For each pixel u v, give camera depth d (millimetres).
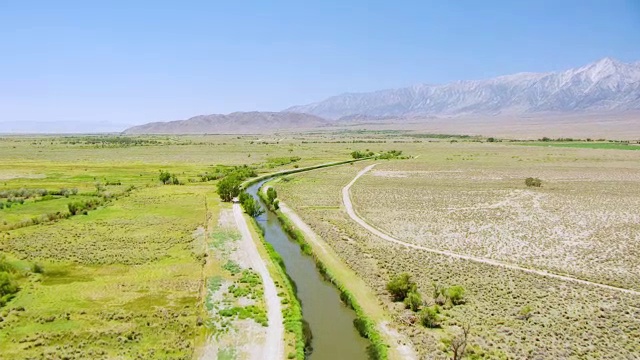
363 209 91188
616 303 45719
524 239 68125
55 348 37219
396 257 60375
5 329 40219
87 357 36062
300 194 108625
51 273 53938
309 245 66812
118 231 72938
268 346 38062
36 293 48094
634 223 76438
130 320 42156
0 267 52594
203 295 47969
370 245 66250
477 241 67562
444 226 76688
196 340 38938
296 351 37281
